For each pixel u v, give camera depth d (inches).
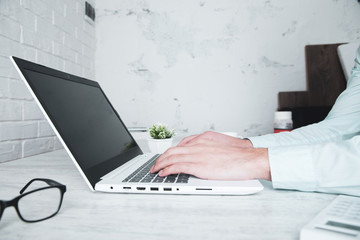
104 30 77.2
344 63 61.5
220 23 74.2
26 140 43.0
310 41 71.4
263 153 18.9
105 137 24.8
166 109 76.4
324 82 64.1
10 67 39.7
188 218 13.3
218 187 16.9
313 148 17.8
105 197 17.0
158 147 34.4
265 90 73.4
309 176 17.2
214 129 75.1
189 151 20.5
